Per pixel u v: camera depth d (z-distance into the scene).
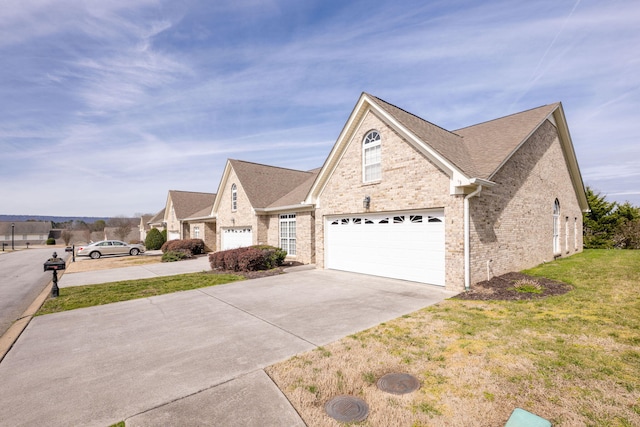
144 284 11.81
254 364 4.57
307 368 4.38
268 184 21.23
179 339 5.78
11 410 3.56
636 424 2.99
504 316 6.38
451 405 3.40
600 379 3.83
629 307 6.73
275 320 6.75
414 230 10.34
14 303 9.59
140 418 3.34
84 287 11.59
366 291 9.37
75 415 3.43
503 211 10.70
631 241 22.38
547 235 14.09
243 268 13.95
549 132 14.41
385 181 11.05
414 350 4.85
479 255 9.38
